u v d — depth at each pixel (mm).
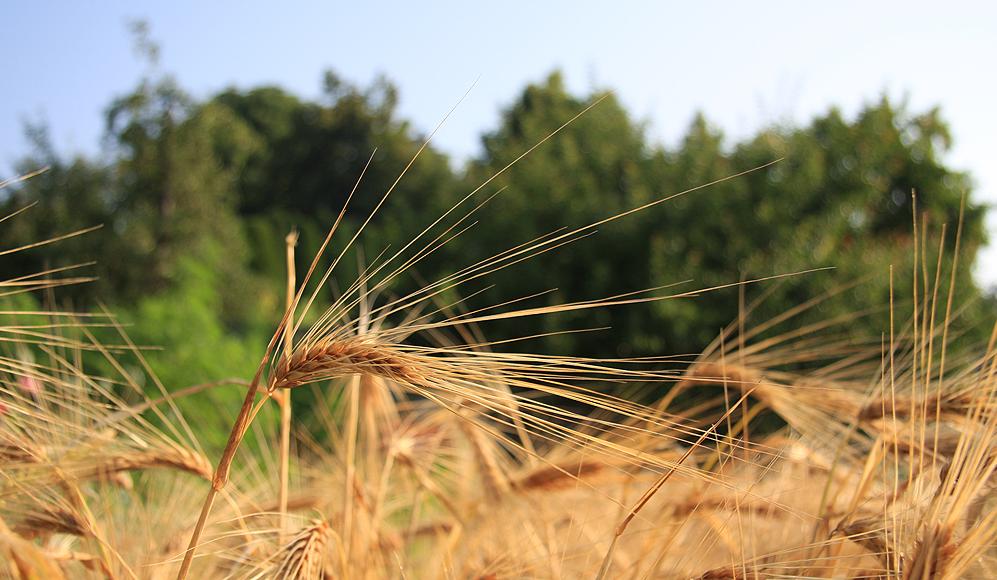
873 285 11617
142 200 17656
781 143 14227
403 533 3258
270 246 23297
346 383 3438
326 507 3199
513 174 16703
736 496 2059
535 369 1735
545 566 2607
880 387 2545
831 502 2352
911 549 1808
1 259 13242
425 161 38438
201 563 2627
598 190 15836
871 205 14438
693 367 2932
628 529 2777
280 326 1792
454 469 3471
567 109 19156
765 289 12367
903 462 2426
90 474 2326
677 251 13586
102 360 5875
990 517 1689
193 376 7703
